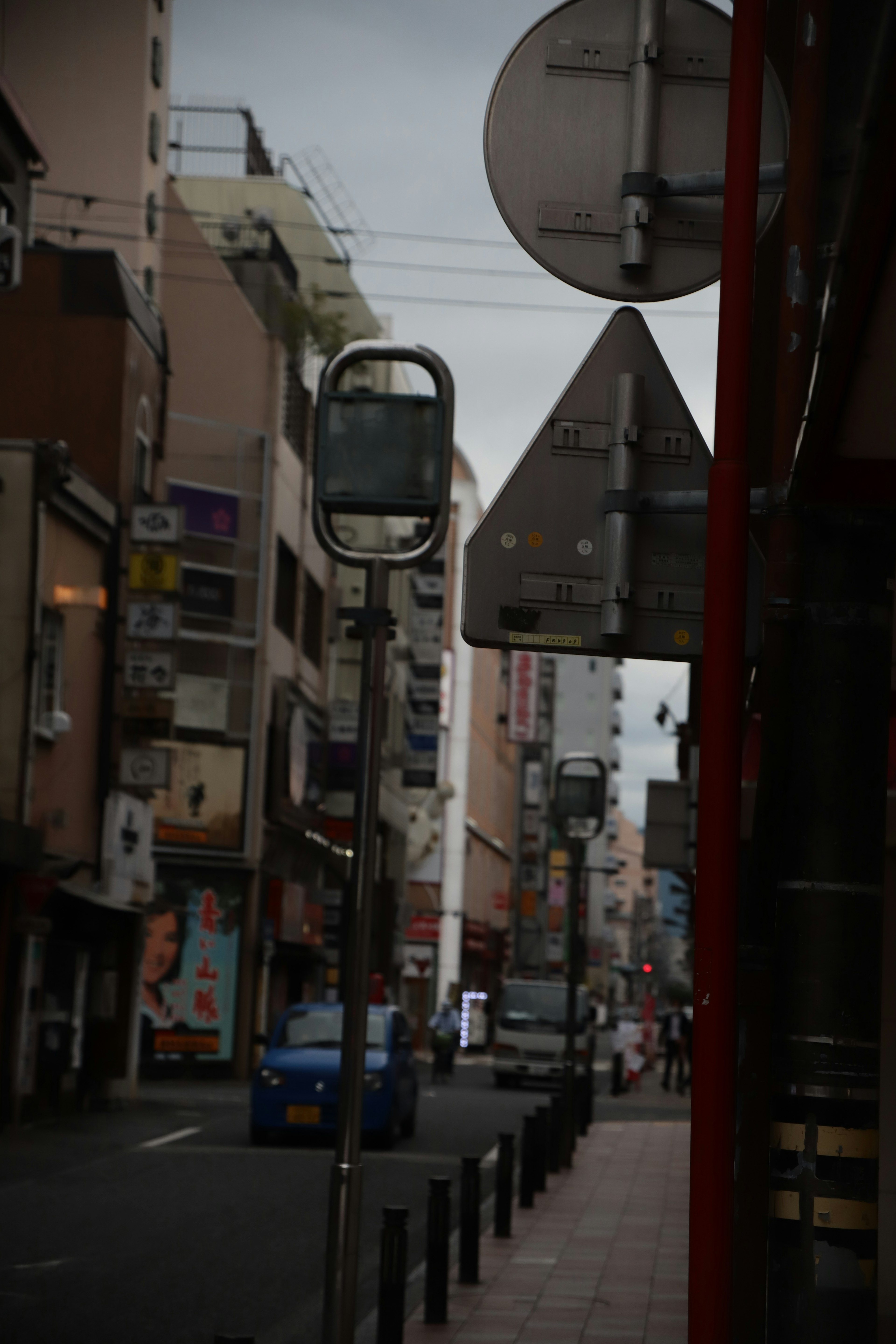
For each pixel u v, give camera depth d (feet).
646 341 22.31
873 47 12.96
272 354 196.85
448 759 363.56
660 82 22.06
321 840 219.41
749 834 33.99
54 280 141.18
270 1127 98.73
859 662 19.86
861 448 19.12
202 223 226.79
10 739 109.09
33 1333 44.09
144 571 134.10
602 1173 92.48
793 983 19.31
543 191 22.06
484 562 22.00
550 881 473.26
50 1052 107.96
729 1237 17.94
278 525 197.47
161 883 181.57
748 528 19.62
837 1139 18.94
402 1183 83.82
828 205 18.10
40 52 180.04
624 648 21.90
